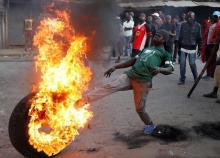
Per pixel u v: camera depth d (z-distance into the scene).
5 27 17.23
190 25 9.38
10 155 4.99
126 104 7.59
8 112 6.94
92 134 5.78
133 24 14.88
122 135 5.75
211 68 10.04
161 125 6.18
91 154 5.03
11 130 4.61
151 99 8.02
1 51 16.56
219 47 9.67
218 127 6.19
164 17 13.90
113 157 4.93
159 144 5.41
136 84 5.59
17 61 13.83
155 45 5.66
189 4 19.86
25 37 15.99
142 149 5.21
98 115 6.77
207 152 5.15
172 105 7.53
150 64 5.50
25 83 9.63
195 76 9.75
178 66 12.80
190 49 9.50
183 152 5.13
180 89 9.08
